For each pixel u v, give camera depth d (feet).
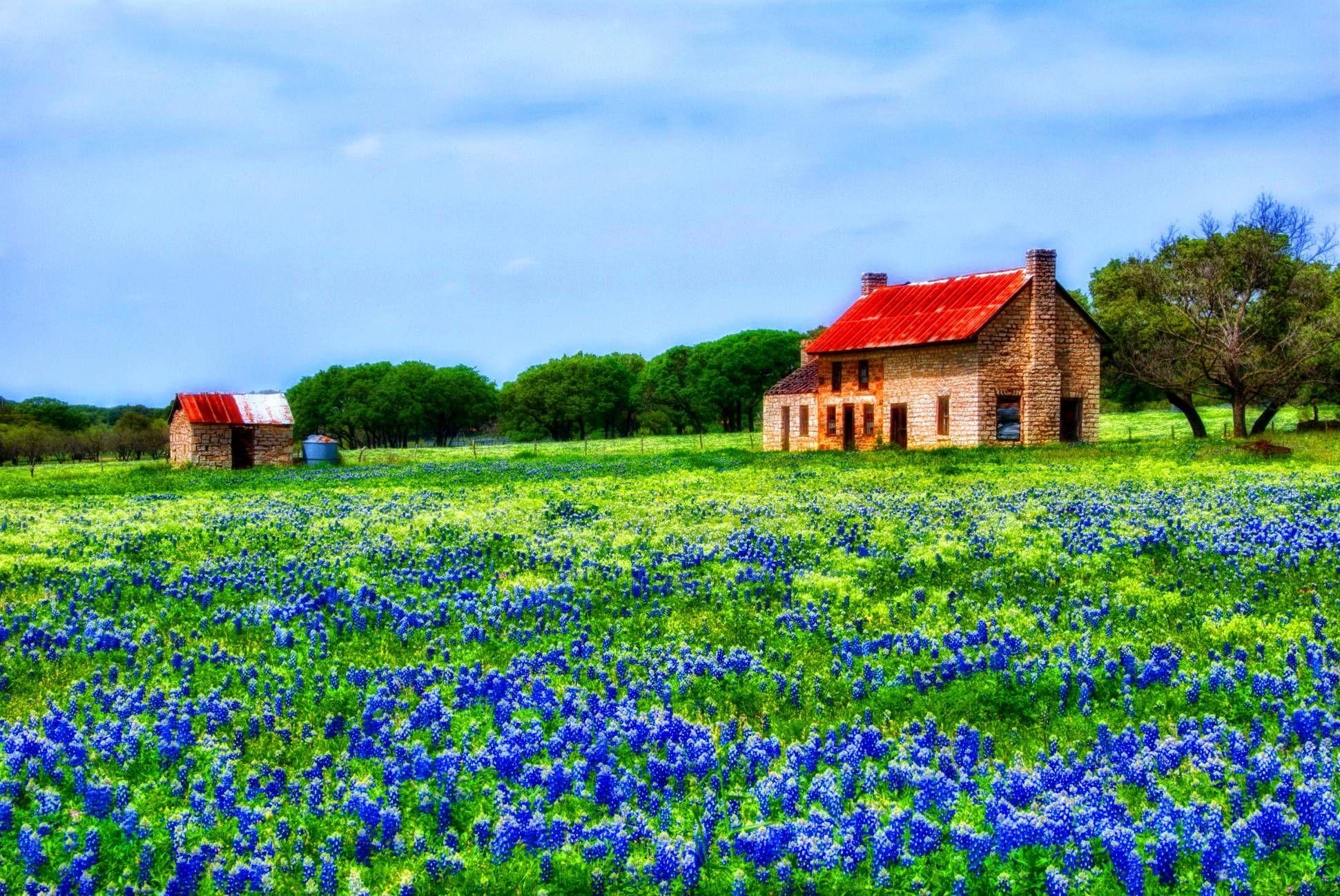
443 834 27.14
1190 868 24.11
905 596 51.98
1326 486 96.02
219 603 54.65
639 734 31.91
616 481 129.59
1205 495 90.84
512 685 37.86
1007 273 188.44
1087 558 59.00
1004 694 36.11
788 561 62.44
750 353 476.54
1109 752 30.55
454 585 58.34
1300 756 29.27
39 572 64.44
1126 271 200.03
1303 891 22.94
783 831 25.17
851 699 36.86
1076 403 187.62
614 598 53.72
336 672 41.14
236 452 209.97
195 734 34.06
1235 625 43.21
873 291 216.74
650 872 24.32
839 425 205.05
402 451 303.68
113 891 24.50
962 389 178.81
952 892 23.66
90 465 278.26
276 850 26.13
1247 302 184.75
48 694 38.50
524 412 531.91
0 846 26.76
